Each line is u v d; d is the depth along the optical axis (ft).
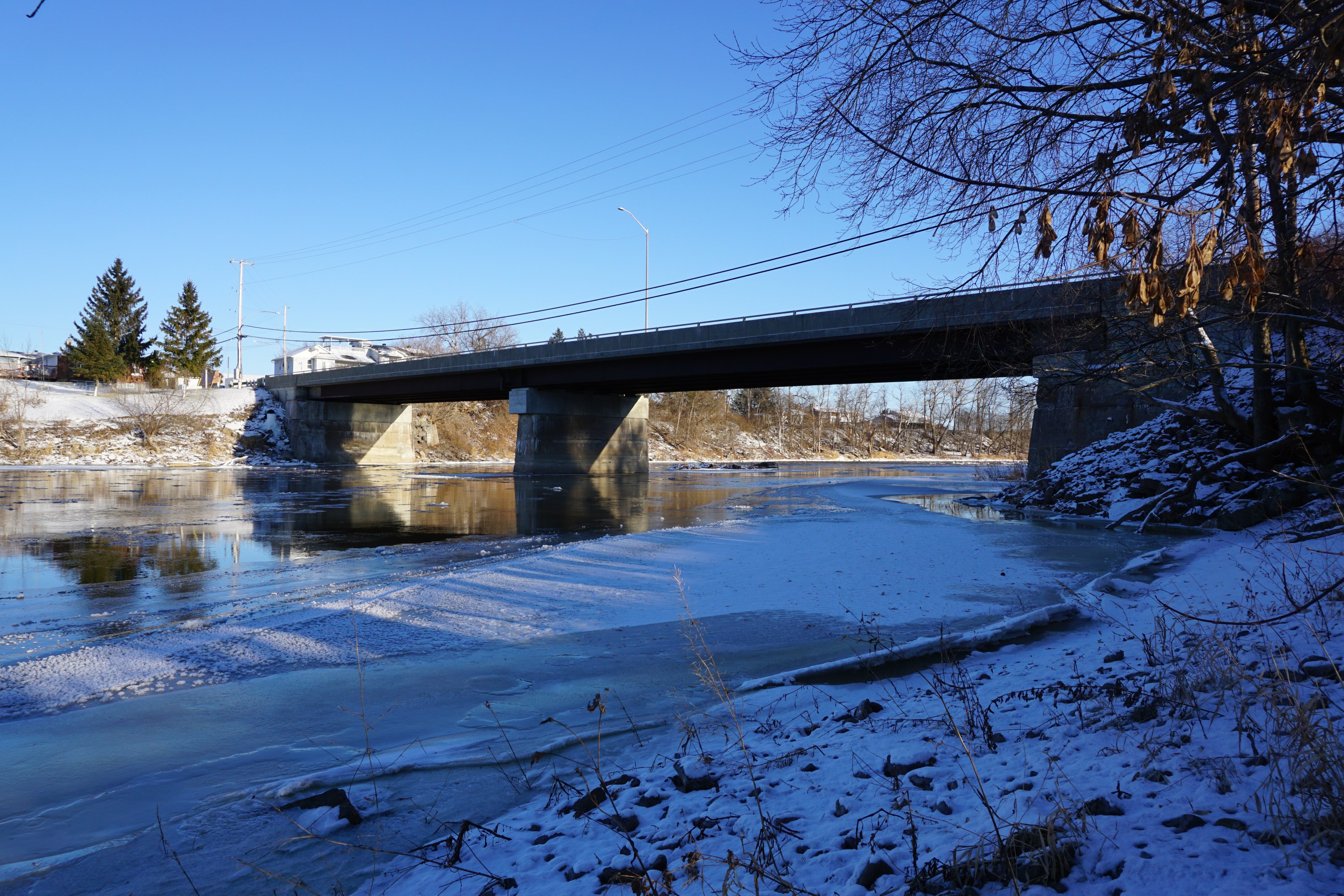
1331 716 14.49
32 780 18.19
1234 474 71.31
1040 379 40.14
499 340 377.50
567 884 11.59
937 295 28.89
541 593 40.11
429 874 13.01
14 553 58.29
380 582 46.09
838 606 36.96
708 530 68.18
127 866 14.14
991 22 18.98
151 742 20.67
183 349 331.57
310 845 14.70
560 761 18.80
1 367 295.89
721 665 27.76
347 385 234.99
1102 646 26.13
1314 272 21.48
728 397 402.11
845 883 10.55
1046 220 15.84
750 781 15.69
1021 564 48.67
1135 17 16.47
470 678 26.37
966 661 27.40
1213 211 15.39
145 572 50.03
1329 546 39.58
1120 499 79.41
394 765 18.57
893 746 16.90
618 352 161.68
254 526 78.02
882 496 123.85
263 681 25.98
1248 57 14.92
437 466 254.27
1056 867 9.89
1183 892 9.05
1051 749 15.49
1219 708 16.31
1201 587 33.81
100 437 216.95
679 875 11.42
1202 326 24.06
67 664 27.76
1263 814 10.98
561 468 193.36
